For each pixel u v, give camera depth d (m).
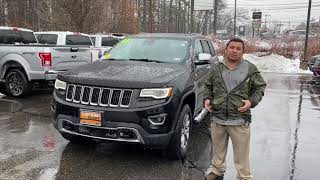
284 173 5.18
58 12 25.84
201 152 6.03
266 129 7.68
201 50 7.37
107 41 16.33
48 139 6.37
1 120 7.59
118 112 5.03
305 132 7.47
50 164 5.24
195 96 6.27
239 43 4.23
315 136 7.17
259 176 5.06
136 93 5.09
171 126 5.22
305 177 5.06
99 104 5.15
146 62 6.28
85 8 25.42
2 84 10.51
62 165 5.22
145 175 4.98
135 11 43.03
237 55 4.24
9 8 31.34
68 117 5.31
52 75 9.53
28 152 5.68
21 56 9.73
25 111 8.45
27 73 9.68
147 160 5.54
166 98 5.16
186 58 6.46
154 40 6.94
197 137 6.93
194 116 6.50
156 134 5.11
